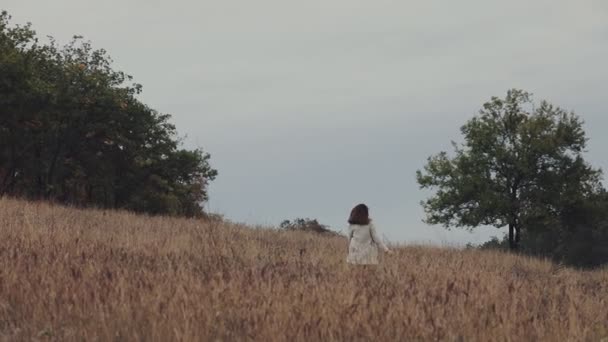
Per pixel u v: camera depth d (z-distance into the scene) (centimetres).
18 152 4194
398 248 2148
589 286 1486
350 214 1308
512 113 4253
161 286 791
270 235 2258
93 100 4194
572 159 4234
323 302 738
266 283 861
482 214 4144
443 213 4291
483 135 4191
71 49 4441
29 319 710
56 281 819
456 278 1067
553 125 4191
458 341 672
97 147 4534
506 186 4203
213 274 913
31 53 4138
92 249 1185
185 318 657
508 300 880
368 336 668
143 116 4625
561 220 4353
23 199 2795
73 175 4616
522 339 694
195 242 1550
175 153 5103
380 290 872
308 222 3438
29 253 1031
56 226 1585
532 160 4109
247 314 704
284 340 640
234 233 2039
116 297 747
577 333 720
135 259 1105
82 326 672
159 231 1814
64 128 4247
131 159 4784
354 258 1286
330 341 636
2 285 803
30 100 3897
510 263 2070
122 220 2141
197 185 5306
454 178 4250
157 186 5006
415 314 731
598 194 4234
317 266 1236
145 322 677
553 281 1461
